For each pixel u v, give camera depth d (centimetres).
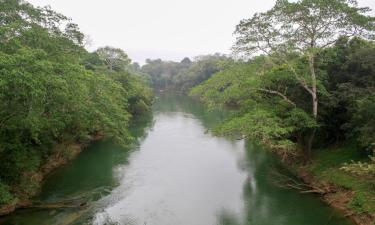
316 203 2300
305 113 2527
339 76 2780
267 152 3778
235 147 4119
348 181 2297
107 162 3422
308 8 2314
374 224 1811
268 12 2431
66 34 3050
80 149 3828
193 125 5709
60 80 1780
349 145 2841
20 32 2117
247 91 2736
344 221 1994
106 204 2352
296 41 2506
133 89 6269
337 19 2353
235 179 2927
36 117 1908
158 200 2452
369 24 2298
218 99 2830
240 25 2578
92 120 2680
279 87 2791
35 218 2042
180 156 3712
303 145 3014
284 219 2125
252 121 2394
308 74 2686
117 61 7481
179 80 13788
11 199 2108
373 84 2545
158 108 8281
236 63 2844
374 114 2152
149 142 4416
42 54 1955
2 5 2259
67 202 2331
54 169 3038
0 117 1950
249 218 2156
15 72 1522
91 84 2684
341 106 2762
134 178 2941
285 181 2781
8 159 2227
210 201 2439
